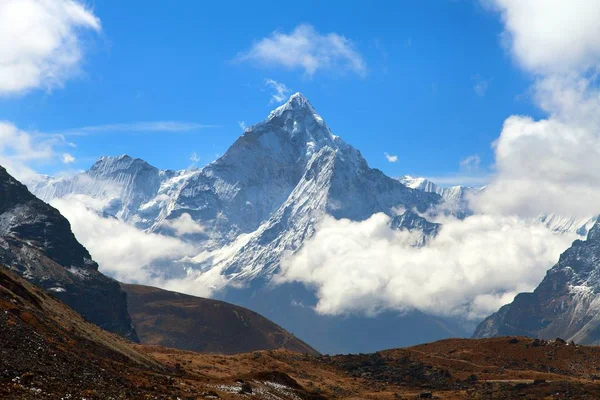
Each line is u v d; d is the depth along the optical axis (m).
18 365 77.25
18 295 110.50
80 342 106.62
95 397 76.06
